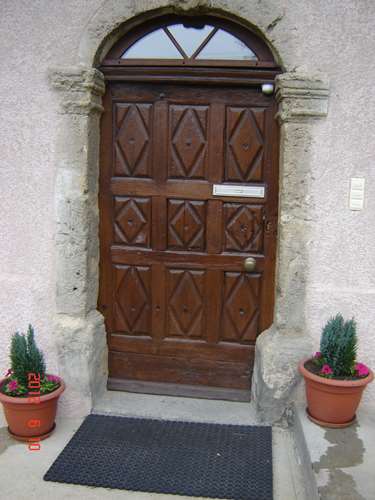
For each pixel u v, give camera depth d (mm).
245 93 3438
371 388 3299
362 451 2787
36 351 3219
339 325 3088
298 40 3166
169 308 3674
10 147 3412
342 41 3139
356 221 3238
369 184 3209
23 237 3471
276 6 3160
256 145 3461
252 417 3461
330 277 3289
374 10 3105
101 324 3635
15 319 3533
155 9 3244
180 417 3449
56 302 3482
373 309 3271
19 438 3193
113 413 3494
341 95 3162
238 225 3537
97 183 3576
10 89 3371
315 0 3135
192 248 3602
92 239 3533
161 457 3025
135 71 3422
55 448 3137
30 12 3312
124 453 3061
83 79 3270
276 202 3477
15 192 3439
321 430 3006
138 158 3566
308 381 3074
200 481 2822
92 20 3277
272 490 2764
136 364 3750
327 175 3223
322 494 2424
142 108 3527
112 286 3699
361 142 3184
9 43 3344
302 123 3197
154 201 3586
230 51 3387
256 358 3508
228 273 3590
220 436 3248
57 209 3412
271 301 3549
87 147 3359
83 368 3449
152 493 2748
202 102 3475
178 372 3719
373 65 3137
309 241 3273
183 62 3387
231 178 3512
